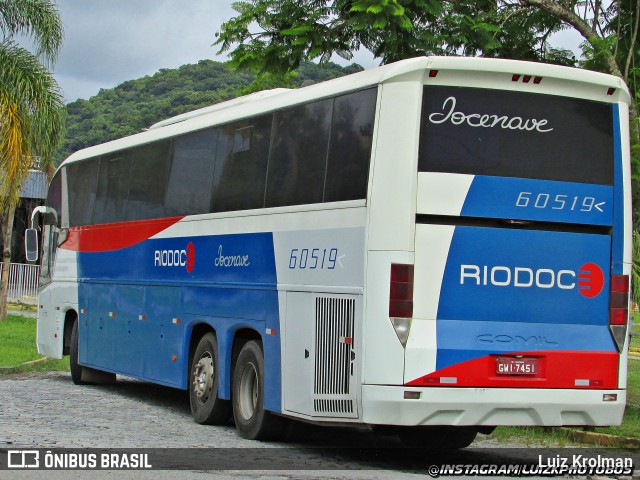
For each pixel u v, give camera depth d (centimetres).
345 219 941
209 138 1250
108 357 1533
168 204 1349
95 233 1605
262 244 1092
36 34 2650
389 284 884
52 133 2688
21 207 3853
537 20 1548
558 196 938
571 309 936
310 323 981
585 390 931
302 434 1128
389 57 1436
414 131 898
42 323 1822
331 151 980
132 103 6381
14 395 1488
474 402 891
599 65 1393
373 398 881
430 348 881
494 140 922
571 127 951
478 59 915
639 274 1226
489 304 908
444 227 902
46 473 838
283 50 1526
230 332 1155
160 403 1460
